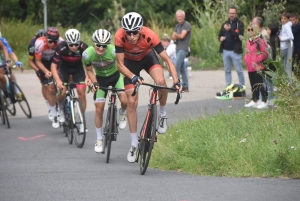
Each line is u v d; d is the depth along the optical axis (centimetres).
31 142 2756
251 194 1517
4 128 3117
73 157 2380
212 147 2047
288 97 2464
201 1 7931
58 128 3122
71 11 8100
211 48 5875
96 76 2414
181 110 3256
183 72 4050
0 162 2273
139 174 1930
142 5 7812
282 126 2206
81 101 2650
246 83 4431
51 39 2878
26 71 5722
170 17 7750
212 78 4878
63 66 2716
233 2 6031
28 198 1563
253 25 3075
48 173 1975
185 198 1505
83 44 2684
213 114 2822
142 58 2055
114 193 1595
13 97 3431
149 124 1930
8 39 6575
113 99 2244
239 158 1889
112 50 2334
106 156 2381
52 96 2992
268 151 1880
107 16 7781
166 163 2094
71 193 1609
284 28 3312
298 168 1744
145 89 4359
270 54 2981
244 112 2638
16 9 8119
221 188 1600
